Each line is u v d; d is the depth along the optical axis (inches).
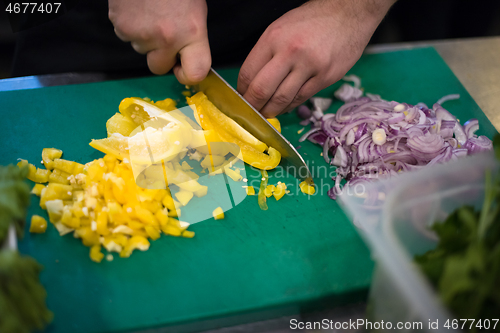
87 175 48.1
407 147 54.0
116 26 55.2
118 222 45.1
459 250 33.2
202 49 53.2
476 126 59.4
